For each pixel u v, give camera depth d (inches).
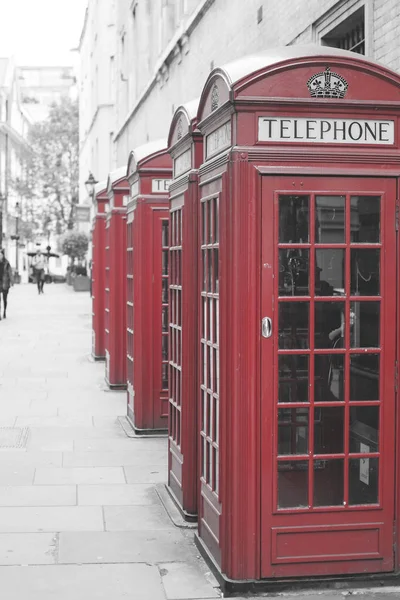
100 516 264.1
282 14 391.5
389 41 283.1
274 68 197.6
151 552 231.3
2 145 3029.0
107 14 1590.8
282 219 200.4
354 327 204.1
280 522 202.4
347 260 201.9
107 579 211.0
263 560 201.6
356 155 200.1
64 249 2170.3
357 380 204.8
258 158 197.8
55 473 316.5
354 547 205.2
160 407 382.9
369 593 201.8
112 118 1608.0
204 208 231.1
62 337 852.6
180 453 267.1
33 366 624.1
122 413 438.6
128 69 1019.9
